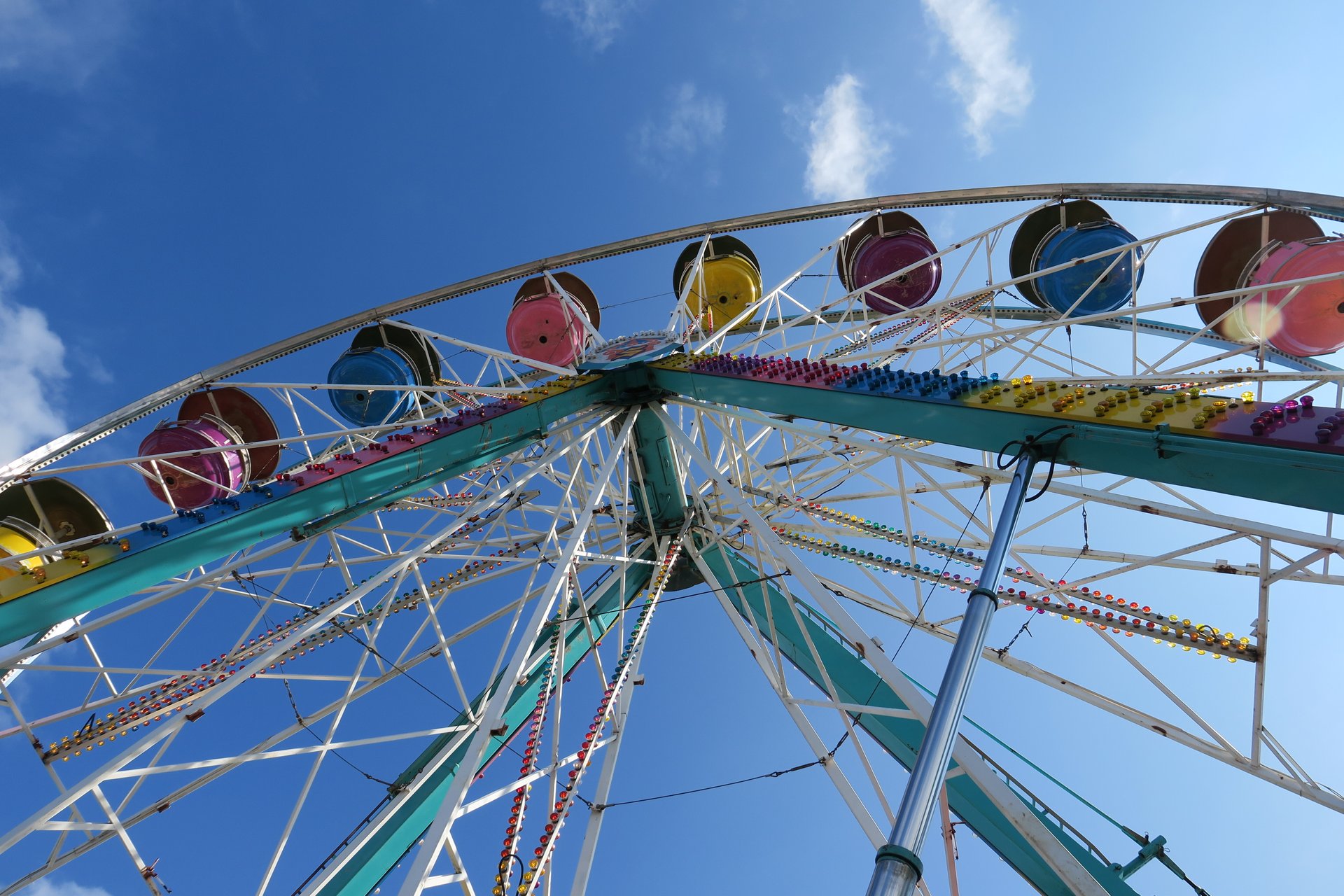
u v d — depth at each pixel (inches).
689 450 763.4
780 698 636.7
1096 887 358.0
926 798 243.8
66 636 578.9
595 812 576.1
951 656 299.6
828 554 856.9
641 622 758.5
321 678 633.0
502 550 916.0
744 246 1090.1
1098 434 436.8
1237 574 571.2
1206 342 848.9
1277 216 718.5
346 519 663.8
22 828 431.5
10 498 674.8
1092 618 616.7
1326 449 349.1
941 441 540.4
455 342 917.2
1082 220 872.3
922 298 984.3
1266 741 533.6
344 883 588.7
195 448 765.9
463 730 644.1
